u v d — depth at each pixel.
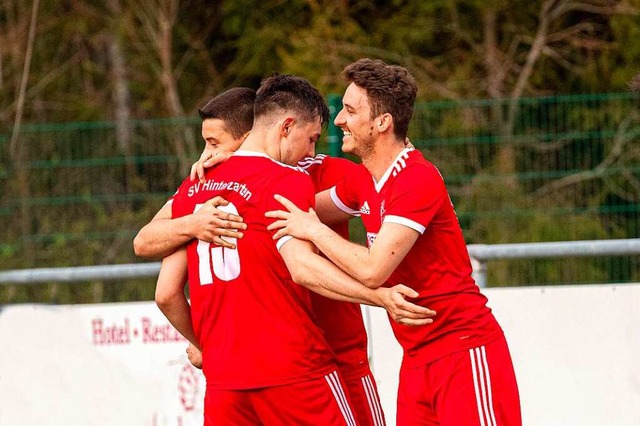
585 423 20.27
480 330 15.39
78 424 21.97
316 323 16.30
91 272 21.64
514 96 54.66
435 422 15.82
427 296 15.34
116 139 34.31
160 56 62.09
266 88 15.39
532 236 33.97
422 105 32.66
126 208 34.72
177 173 33.88
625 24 55.12
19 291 34.75
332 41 53.78
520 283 32.22
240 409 15.01
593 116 33.47
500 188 33.97
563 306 20.30
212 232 14.81
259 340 14.62
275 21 60.78
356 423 15.16
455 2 56.81
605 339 20.19
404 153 15.18
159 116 61.81
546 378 20.33
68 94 62.62
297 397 14.66
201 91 62.94
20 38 59.97
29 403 22.17
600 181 34.72
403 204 14.65
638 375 20.09
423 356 15.55
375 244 14.54
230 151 15.84
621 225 34.53
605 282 31.84
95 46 62.94
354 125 15.17
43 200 34.66
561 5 56.12
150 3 61.62
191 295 15.34
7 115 58.28
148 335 21.75
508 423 15.38
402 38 56.25
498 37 57.50
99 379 21.91
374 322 20.97
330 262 14.88
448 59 56.59
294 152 15.38
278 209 14.70
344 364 16.47
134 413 21.77
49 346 22.14
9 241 34.94
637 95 31.52
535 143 33.03
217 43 64.00
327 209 16.58
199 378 21.48
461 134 33.00
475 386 15.23
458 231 15.49
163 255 15.73
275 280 14.69
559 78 57.09
